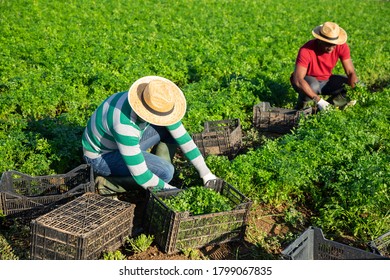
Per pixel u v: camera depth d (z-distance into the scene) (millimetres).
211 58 8852
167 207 4949
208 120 6754
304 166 5727
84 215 4914
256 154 5852
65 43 9195
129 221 5074
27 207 5203
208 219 5023
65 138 6105
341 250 4867
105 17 11984
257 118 6969
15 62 8180
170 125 5301
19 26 10219
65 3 12969
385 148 6367
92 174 5367
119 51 8953
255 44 10219
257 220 5488
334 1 18750
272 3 16641
